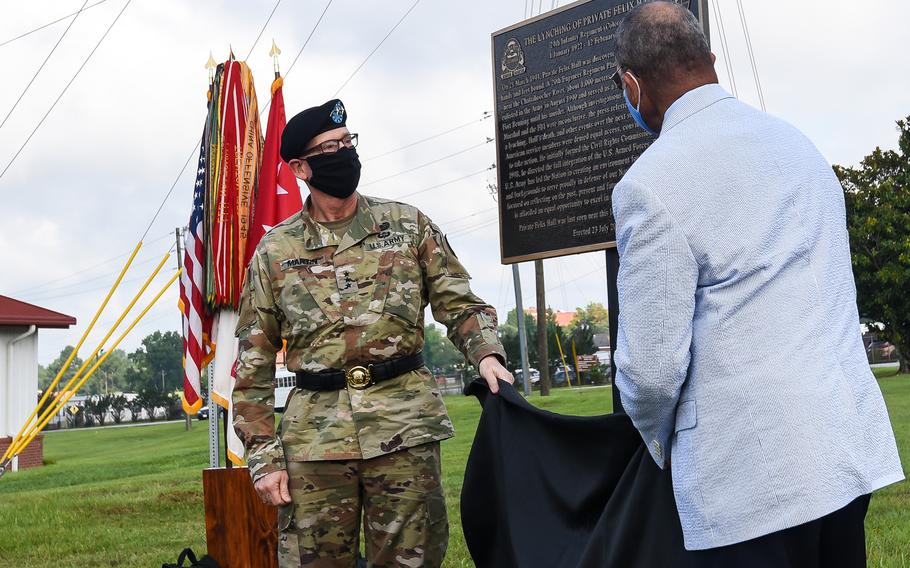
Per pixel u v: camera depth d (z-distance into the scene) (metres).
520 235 4.33
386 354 3.03
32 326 21.64
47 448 33.03
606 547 2.36
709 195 2.02
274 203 4.96
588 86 4.09
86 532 7.41
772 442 1.91
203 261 5.13
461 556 5.20
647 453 2.29
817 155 2.16
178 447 25.11
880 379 27.00
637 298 2.00
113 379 145.62
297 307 3.06
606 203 4.03
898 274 31.22
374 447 2.94
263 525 4.38
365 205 3.18
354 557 3.05
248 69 5.16
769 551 1.96
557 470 2.65
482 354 2.95
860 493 1.91
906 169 32.28
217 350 4.98
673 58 2.20
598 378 47.38
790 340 1.95
